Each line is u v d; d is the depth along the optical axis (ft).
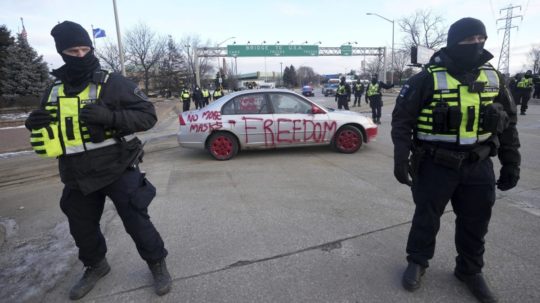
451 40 7.44
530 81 43.52
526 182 16.56
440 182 7.86
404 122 8.02
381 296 8.43
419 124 8.13
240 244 11.12
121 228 12.46
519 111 49.26
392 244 10.89
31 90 96.22
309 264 9.87
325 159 22.43
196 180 18.51
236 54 142.61
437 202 8.04
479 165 7.78
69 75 7.66
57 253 10.97
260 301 8.36
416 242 8.57
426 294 8.45
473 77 7.51
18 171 23.25
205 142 23.00
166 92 178.09
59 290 9.06
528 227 11.73
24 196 17.37
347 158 22.61
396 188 16.34
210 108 23.17
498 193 15.06
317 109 23.63
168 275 9.00
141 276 9.52
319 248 10.74
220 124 22.71
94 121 7.22
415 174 8.24
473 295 8.36
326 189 16.39
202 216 13.47
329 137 23.88
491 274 9.11
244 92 23.48
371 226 12.20
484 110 7.43
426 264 8.70
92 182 7.82
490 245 10.56
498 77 7.80
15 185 19.81
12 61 95.25
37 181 20.43
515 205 13.66
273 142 23.38
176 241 11.44
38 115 7.45
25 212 14.92
